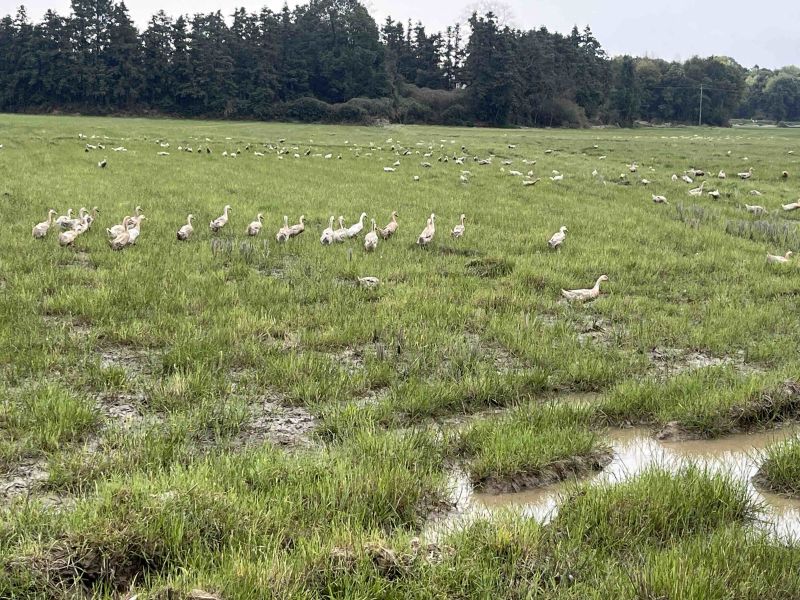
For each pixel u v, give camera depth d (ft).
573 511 20.77
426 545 18.76
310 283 45.57
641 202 88.79
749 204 89.81
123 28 352.69
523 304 42.75
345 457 23.56
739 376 32.12
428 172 117.50
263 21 369.71
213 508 19.44
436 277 48.11
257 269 50.65
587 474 24.44
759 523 21.11
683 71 466.29
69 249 52.37
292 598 16.40
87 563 17.51
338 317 38.65
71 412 25.54
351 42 375.45
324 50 377.30
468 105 370.73
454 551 18.51
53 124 207.72
